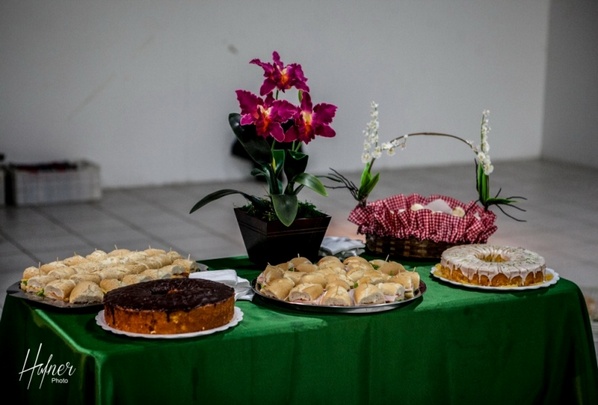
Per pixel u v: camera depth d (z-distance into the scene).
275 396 2.45
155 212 7.36
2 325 2.79
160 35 8.23
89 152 8.17
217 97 8.57
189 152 8.58
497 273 2.80
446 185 8.67
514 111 10.15
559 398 2.91
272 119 2.82
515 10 9.88
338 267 2.84
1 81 7.72
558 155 10.20
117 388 2.24
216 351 2.34
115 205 7.63
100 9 7.96
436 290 2.81
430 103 9.61
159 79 8.30
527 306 2.79
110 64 8.09
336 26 8.92
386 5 9.13
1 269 5.55
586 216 7.34
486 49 9.80
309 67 8.89
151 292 2.47
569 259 5.93
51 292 2.60
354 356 2.54
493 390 2.79
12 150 7.87
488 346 2.75
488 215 3.26
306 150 9.04
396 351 2.61
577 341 2.88
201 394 2.34
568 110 10.02
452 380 2.71
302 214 3.04
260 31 8.61
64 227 6.79
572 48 9.88
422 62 9.46
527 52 10.06
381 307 2.57
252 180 8.80
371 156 3.22
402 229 3.16
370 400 2.59
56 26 7.83
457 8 9.54
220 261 3.16
